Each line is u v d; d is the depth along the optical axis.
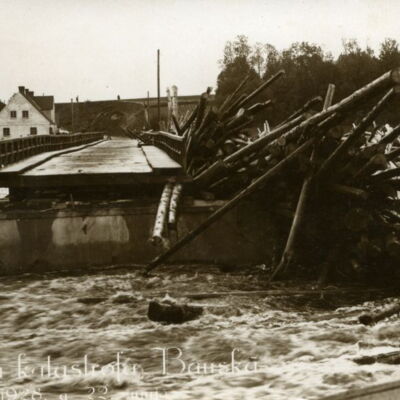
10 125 167.25
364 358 10.59
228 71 141.88
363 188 19.39
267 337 13.46
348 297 17.28
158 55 76.38
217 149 24.97
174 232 22.03
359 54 111.69
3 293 18.50
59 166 28.92
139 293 17.94
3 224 21.64
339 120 18.72
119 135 191.88
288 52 121.56
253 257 21.95
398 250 17.70
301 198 18.83
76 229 21.91
